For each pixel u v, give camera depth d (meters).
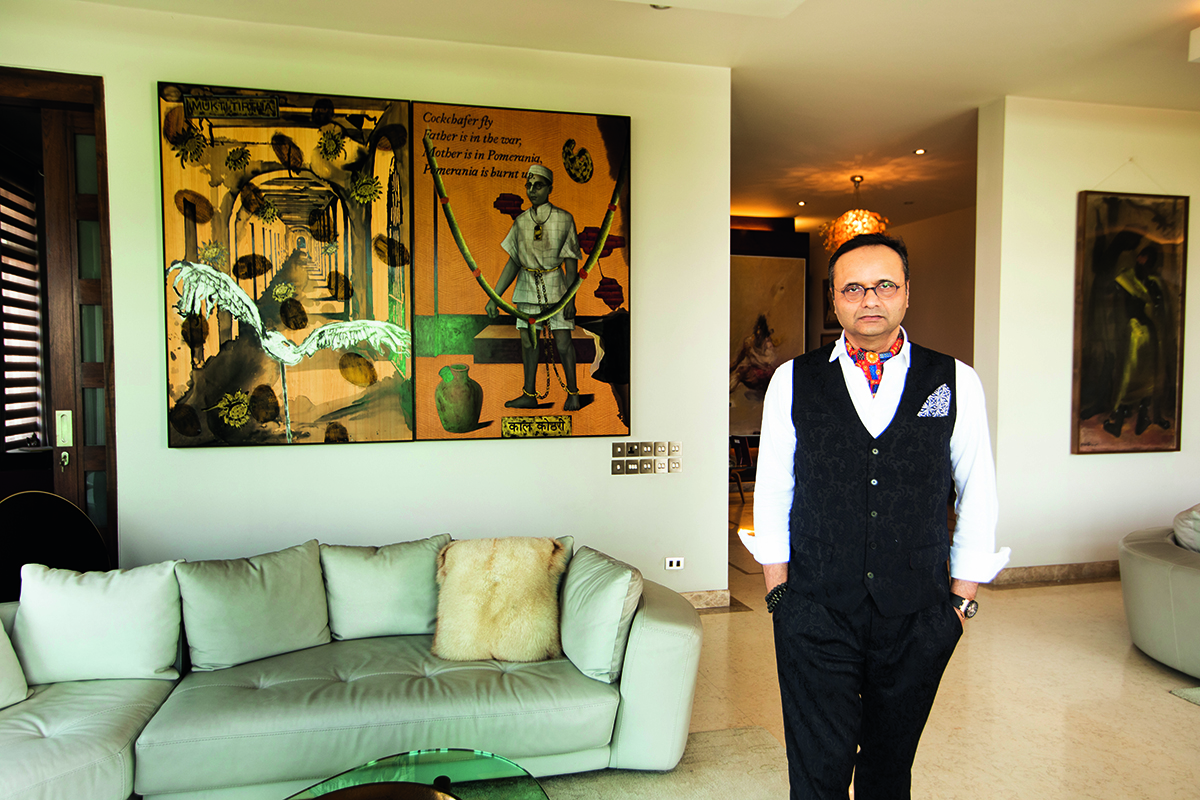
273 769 2.08
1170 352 4.92
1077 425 4.77
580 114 3.87
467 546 2.77
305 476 3.60
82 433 3.47
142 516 3.44
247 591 2.55
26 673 2.29
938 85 4.39
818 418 1.68
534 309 3.84
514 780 1.75
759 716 2.88
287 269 3.53
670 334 4.09
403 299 3.67
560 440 3.94
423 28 3.58
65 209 3.43
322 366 3.58
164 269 3.41
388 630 2.76
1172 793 2.33
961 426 1.62
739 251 8.37
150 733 2.03
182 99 3.39
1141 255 4.85
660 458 4.09
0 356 4.26
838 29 3.62
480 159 3.75
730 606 4.30
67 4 3.30
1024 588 4.64
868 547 1.62
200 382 3.45
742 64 4.06
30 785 1.81
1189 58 3.64
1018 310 4.67
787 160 5.94
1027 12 3.44
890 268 1.57
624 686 2.38
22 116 4.23
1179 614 3.19
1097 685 3.18
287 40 3.54
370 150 3.61
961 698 3.05
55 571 2.41
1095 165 4.77
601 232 3.92
